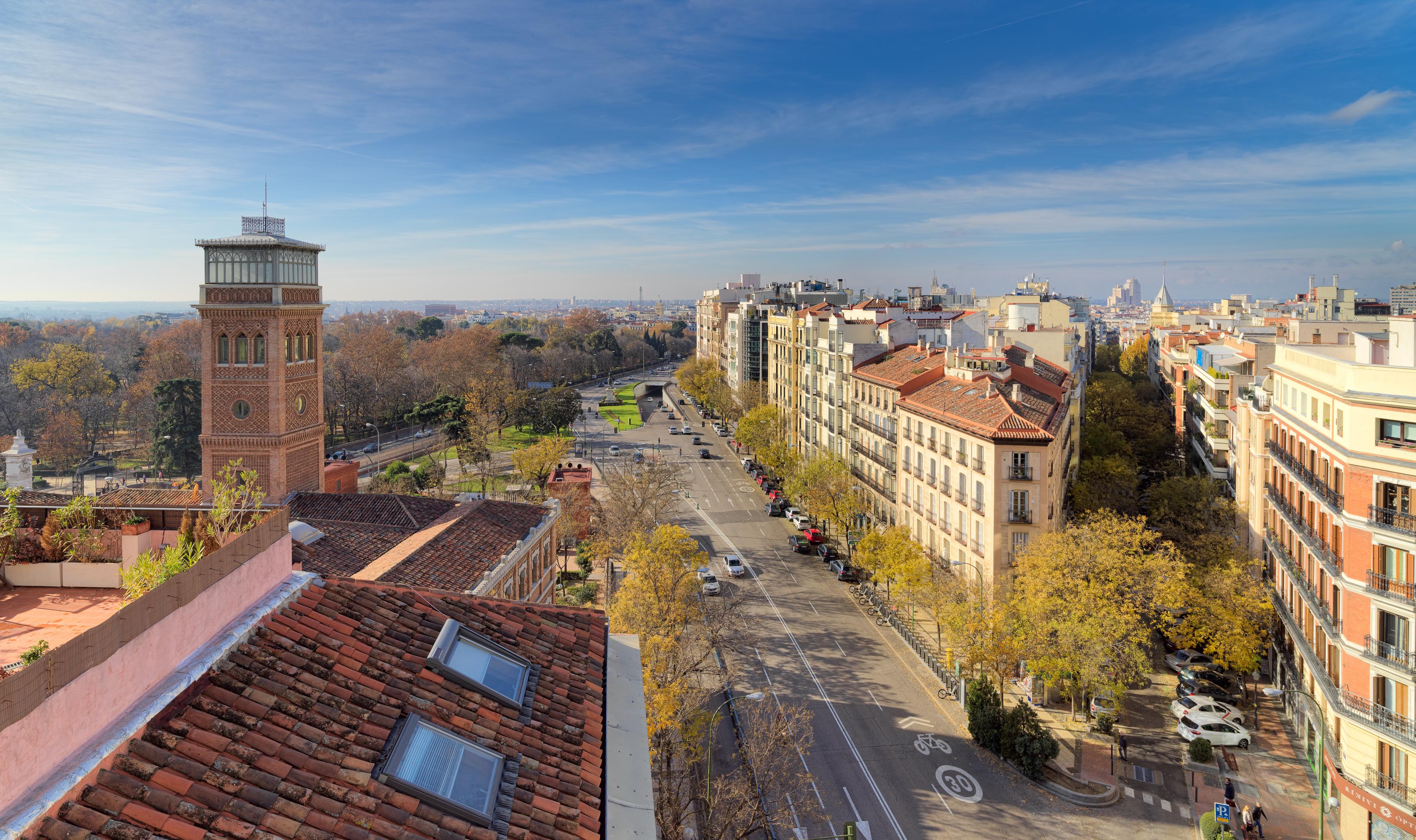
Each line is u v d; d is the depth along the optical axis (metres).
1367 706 37.16
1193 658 57.72
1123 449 95.50
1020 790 43.78
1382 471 37.16
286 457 48.94
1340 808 39.12
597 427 181.12
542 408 160.38
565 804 12.23
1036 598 48.62
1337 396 39.88
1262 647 52.03
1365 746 37.16
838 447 99.50
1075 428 84.00
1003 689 51.16
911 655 60.56
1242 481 67.69
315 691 12.09
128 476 118.75
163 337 188.88
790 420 124.50
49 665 8.45
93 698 9.17
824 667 58.41
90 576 23.73
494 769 12.30
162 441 113.94
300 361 50.69
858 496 85.69
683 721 41.56
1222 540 60.44
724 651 59.16
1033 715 45.94
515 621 18.25
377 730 11.84
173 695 10.45
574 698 15.86
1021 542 58.22
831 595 73.69
